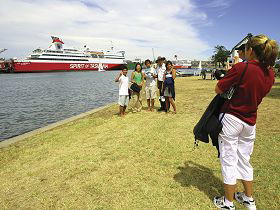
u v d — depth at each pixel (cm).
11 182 378
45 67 9488
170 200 306
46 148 530
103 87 2830
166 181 355
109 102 1530
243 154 270
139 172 387
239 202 295
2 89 2841
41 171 410
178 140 532
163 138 550
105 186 348
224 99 265
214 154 449
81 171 400
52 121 1008
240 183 341
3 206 313
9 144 582
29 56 9344
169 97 815
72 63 10038
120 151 482
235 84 241
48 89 2683
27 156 488
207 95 1296
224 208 276
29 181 377
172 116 784
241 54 267
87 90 2452
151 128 642
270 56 231
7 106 1455
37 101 1661
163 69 883
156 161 427
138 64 893
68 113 1180
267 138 517
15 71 8981
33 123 980
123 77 815
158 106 1024
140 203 303
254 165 390
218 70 283
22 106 1445
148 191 329
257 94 238
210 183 345
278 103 942
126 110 961
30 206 310
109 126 697
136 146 507
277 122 644
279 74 2592
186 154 452
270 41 229
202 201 302
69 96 1922
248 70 232
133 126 677
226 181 265
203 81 2458
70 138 596
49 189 349
